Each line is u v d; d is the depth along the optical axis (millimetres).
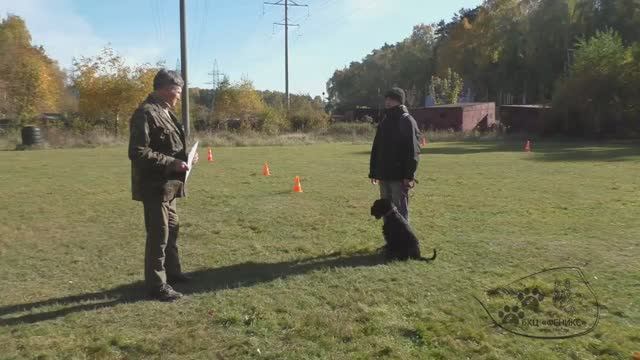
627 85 32000
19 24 69688
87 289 5160
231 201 10258
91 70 36688
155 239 4762
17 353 3738
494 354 3611
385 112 6273
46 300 4852
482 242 6723
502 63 64688
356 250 6426
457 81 63625
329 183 12922
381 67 104312
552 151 23078
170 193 4758
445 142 33281
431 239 6922
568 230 7406
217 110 47844
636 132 32000
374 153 6352
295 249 6570
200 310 4488
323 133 39469
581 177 13477
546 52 56281
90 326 4188
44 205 10070
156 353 3709
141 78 36906
